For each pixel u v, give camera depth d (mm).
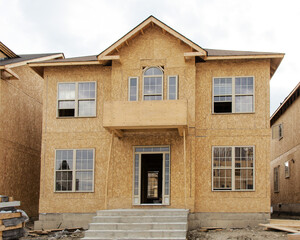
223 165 18562
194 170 18344
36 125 24578
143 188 19750
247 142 18609
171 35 19406
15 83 22062
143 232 14805
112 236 14977
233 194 18312
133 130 18750
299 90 23797
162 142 18875
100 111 19797
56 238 16609
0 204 13328
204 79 19281
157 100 17328
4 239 12969
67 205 19250
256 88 18969
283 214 27531
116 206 18688
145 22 19031
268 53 18656
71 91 20141
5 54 24281
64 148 19719
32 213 23672
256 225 17953
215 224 18125
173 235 14703
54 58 24734
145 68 19359
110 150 18031
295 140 24719
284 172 27500
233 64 19219
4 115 20891
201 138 18828
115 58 19031
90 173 19391
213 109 19000
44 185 19516
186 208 17328
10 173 21344
